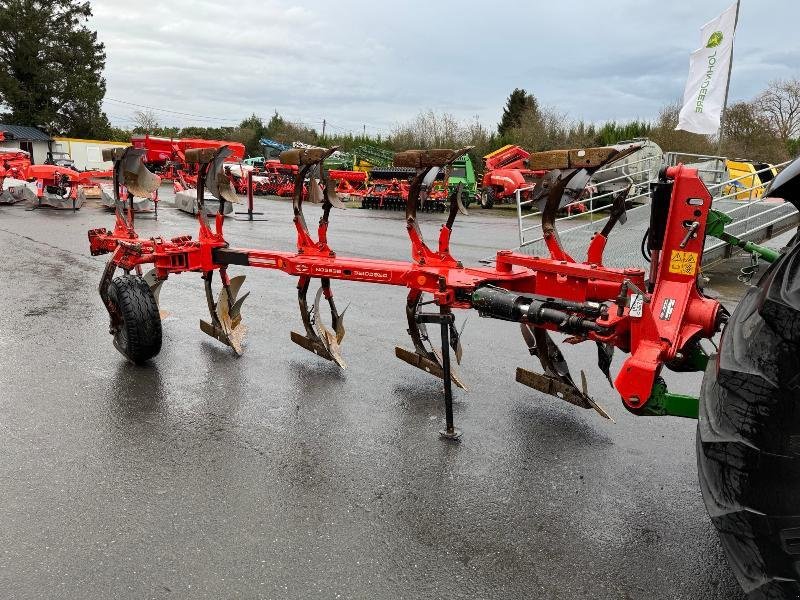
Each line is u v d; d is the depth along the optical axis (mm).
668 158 10422
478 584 2680
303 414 4441
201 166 5547
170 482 3457
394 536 3014
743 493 1963
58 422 4184
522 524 3145
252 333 6410
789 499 1904
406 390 4953
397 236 15086
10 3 48812
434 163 4309
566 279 4078
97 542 2893
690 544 2994
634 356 3053
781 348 1875
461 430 4234
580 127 37875
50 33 50125
